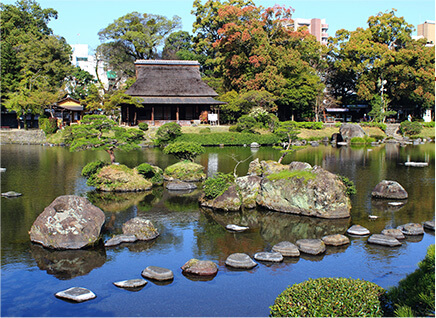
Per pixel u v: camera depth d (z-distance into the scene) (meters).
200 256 14.30
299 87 63.88
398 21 71.56
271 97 57.81
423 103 73.00
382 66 66.81
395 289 8.92
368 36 70.94
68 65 73.19
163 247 15.15
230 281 12.40
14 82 62.94
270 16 66.31
